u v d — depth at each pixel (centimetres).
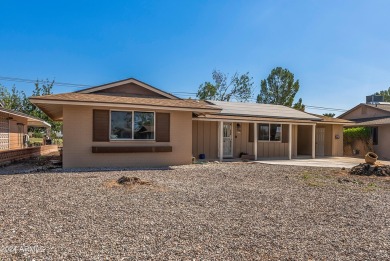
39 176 891
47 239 370
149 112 1233
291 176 983
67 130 1121
